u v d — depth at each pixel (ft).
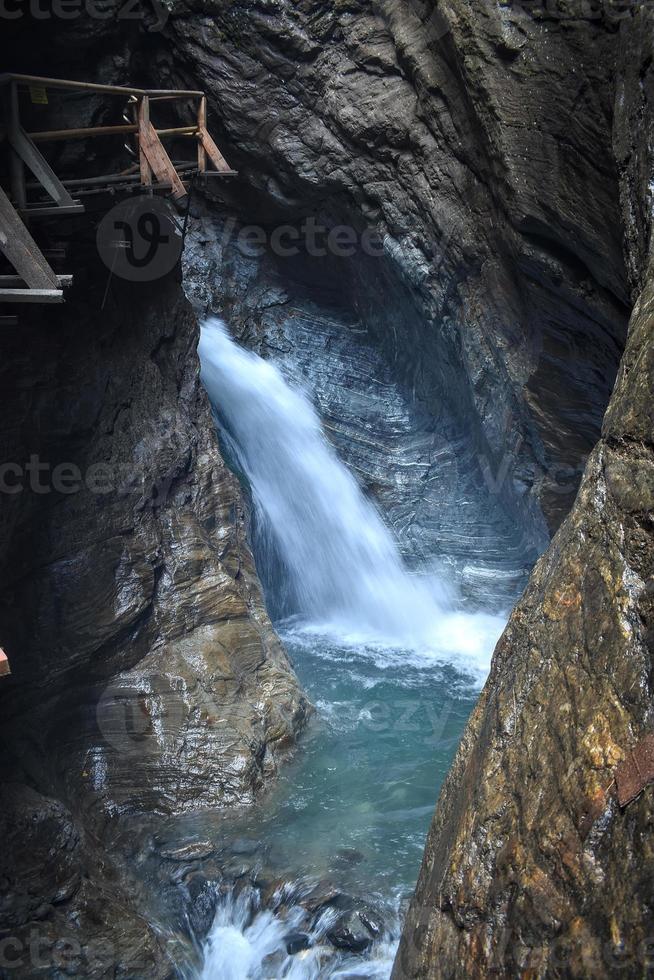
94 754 26.17
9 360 25.27
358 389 46.11
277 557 41.78
